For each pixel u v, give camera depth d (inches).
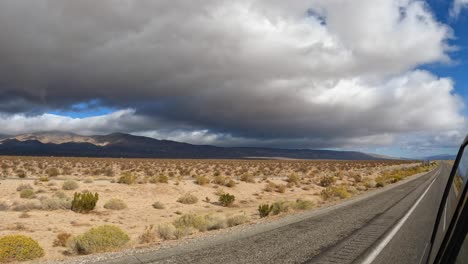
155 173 2554.1
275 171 3341.5
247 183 1850.4
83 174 2246.6
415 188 1336.1
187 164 4473.4
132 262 353.7
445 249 84.0
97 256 395.2
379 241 440.8
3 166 2519.7
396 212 716.7
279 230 526.9
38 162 3639.3
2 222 787.4
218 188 1611.7
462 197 88.7
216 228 729.6
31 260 462.9
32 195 1109.7
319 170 3639.3
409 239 452.8
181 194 1402.6
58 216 896.9
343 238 461.1
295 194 1651.1
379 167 4618.6
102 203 1125.1
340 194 1237.1
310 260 353.4
